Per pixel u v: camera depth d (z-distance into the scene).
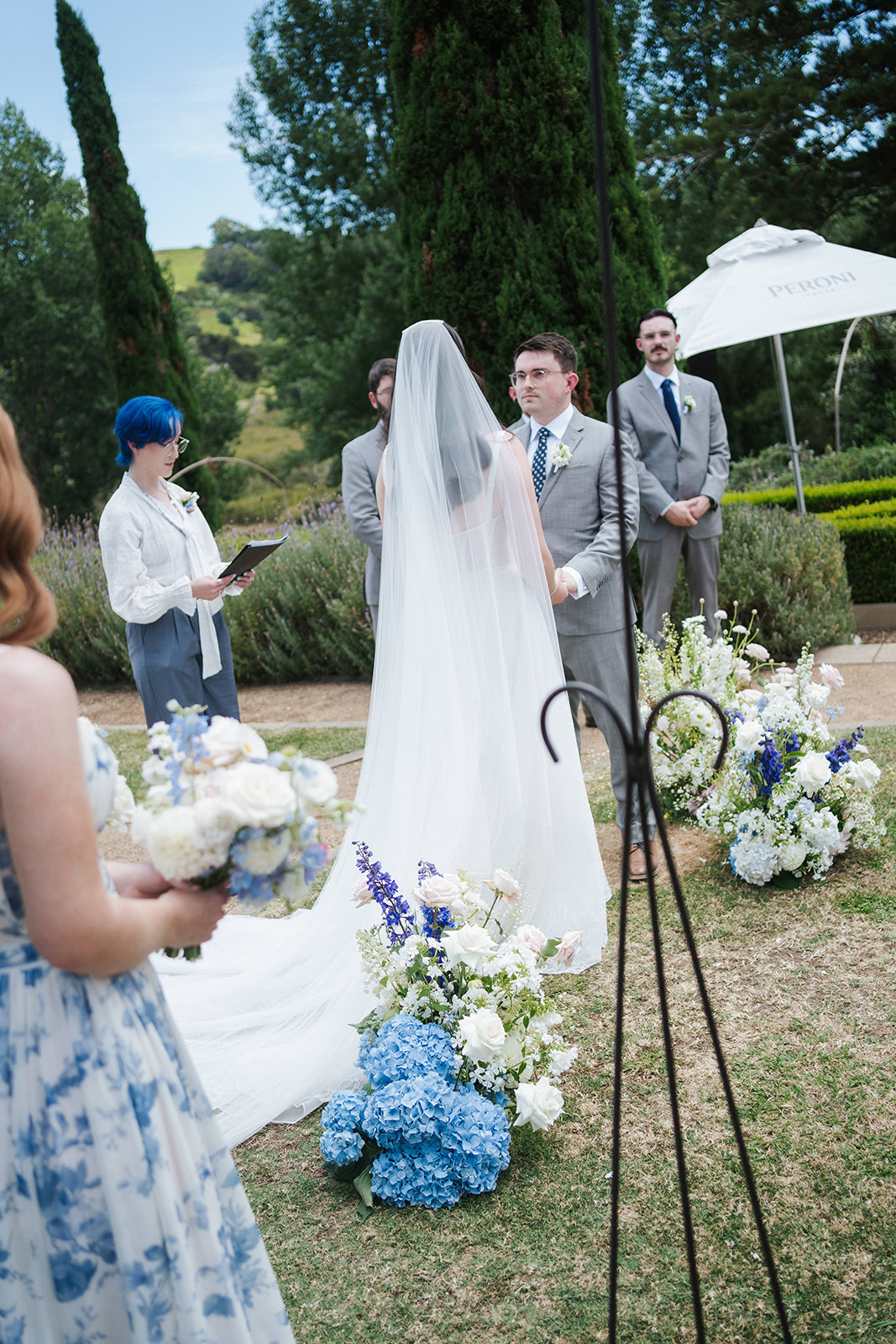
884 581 8.02
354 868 3.12
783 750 3.83
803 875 3.73
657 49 22.81
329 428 26.83
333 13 23.98
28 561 1.36
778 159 18.14
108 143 12.63
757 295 6.87
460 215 5.82
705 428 5.91
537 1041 2.59
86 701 8.68
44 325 27.67
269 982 3.15
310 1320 2.05
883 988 2.97
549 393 3.93
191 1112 1.41
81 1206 1.30
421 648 3.06
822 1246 2.10
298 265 26.11
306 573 8.56
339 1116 2.41
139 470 4.14
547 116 5.64
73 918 1.21
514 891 2.72
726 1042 2.82
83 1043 1.30
